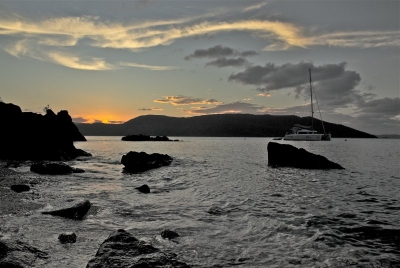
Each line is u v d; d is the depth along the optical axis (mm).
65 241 8078
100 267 5824
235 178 23438
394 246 8438
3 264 6059
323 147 87688
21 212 10945
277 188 18625
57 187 17219
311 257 7570
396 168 31562
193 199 14930
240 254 7691
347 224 10562
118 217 11094
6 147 33344
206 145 101938
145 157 30531
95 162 36031
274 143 34156
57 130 43906
